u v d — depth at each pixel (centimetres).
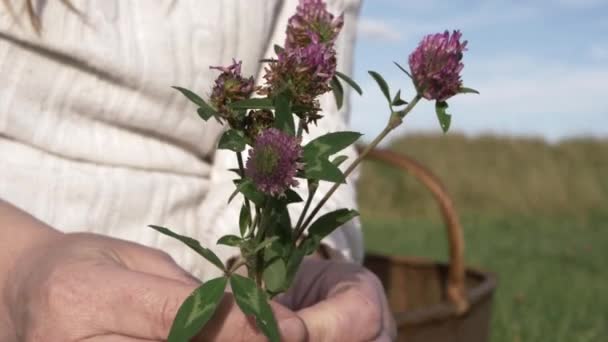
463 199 619
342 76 44
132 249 45
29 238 46
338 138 39
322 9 45
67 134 63
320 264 53
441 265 149
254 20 71
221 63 70
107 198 64
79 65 62
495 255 337
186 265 70
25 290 41
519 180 638
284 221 45
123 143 66
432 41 42
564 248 365
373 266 157
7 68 60
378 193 602
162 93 67
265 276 44
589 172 660
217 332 38
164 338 38
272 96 42
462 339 116
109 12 64
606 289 263
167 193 68
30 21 60
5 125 60
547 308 226
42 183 61
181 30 67
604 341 196
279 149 38
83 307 39
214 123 72
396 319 104
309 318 42
